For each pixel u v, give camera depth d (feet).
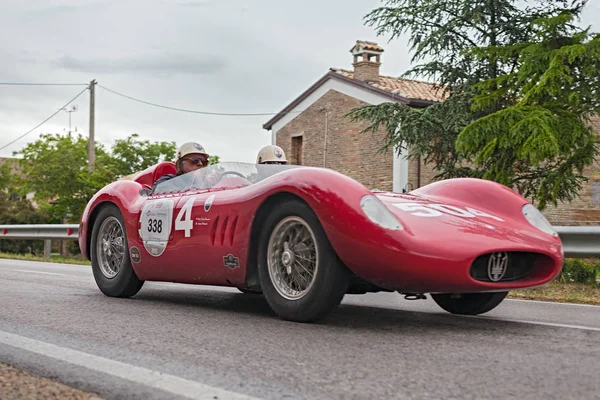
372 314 13.53
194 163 17.54
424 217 11.58
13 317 12.46
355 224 10.64
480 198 13.21
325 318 12.64
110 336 10.46
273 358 8.76
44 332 10.81
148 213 15.17
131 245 15.70
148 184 18.01
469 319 12.96
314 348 9.46
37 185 98.27
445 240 10.80
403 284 10.80
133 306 14.58
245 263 12.55
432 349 9.45
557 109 29.45
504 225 12.04
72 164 97.91
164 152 113.39
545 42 30.89
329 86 69.46
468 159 31.42
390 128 40.70
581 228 20.99
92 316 12.74
